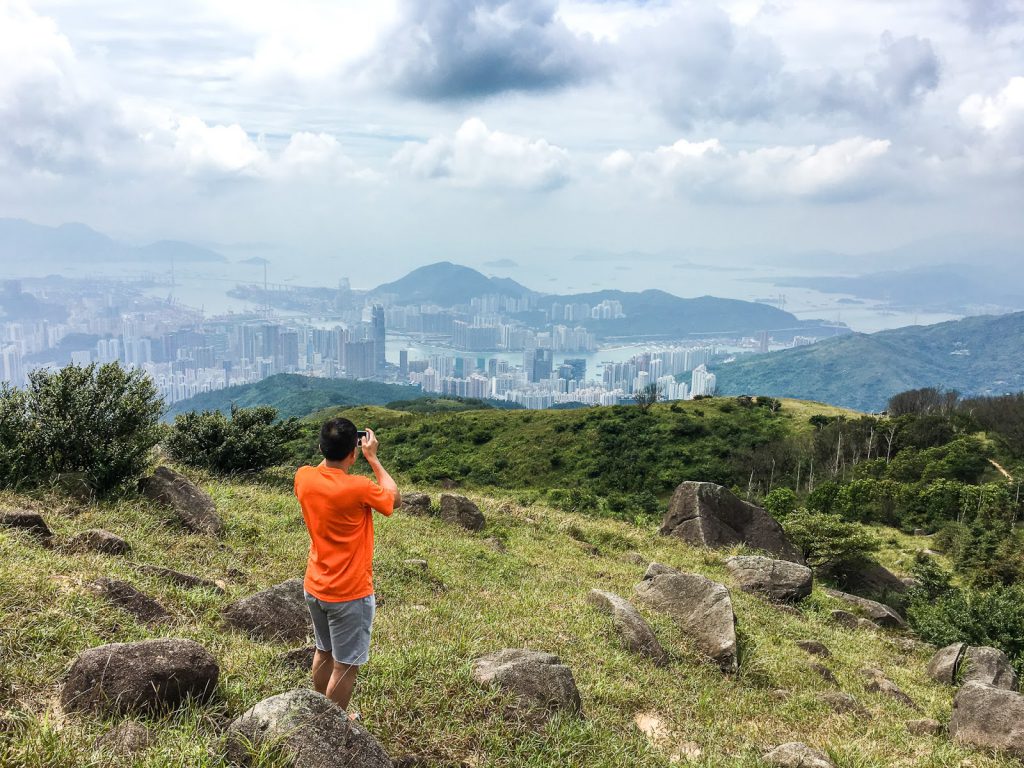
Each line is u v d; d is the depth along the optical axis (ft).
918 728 26.40
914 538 154.10
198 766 10.89
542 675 17.95
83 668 12.84
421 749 14.42
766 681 28.63
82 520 27.55
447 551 41.22
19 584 16.78
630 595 36.81
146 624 17.56
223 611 20.18
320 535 12.84
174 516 30.91
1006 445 231.30
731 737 20.80
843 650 40.50
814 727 23.72
